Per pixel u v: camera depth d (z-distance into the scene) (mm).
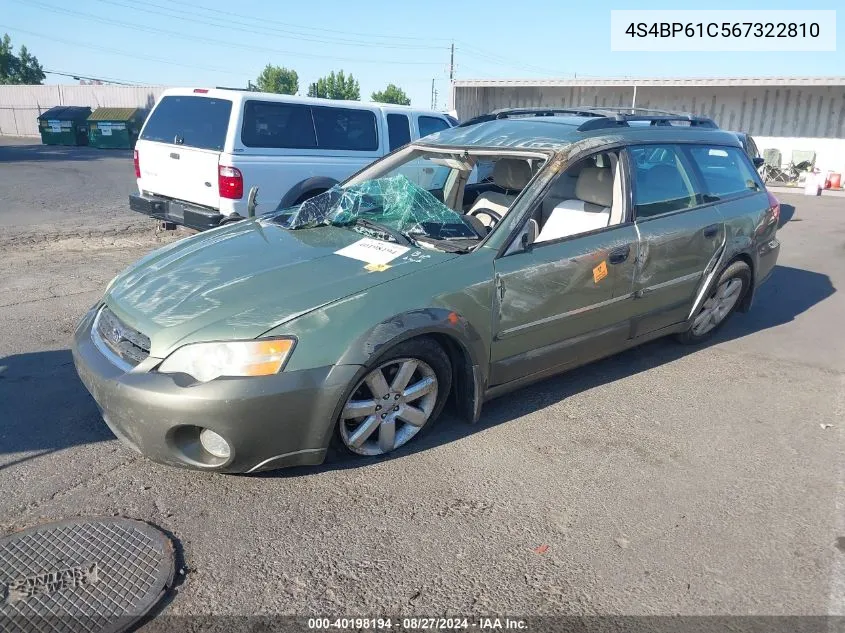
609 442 3584
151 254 3945
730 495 3115
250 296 3037
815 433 3775
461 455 3371
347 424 3160
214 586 2416
